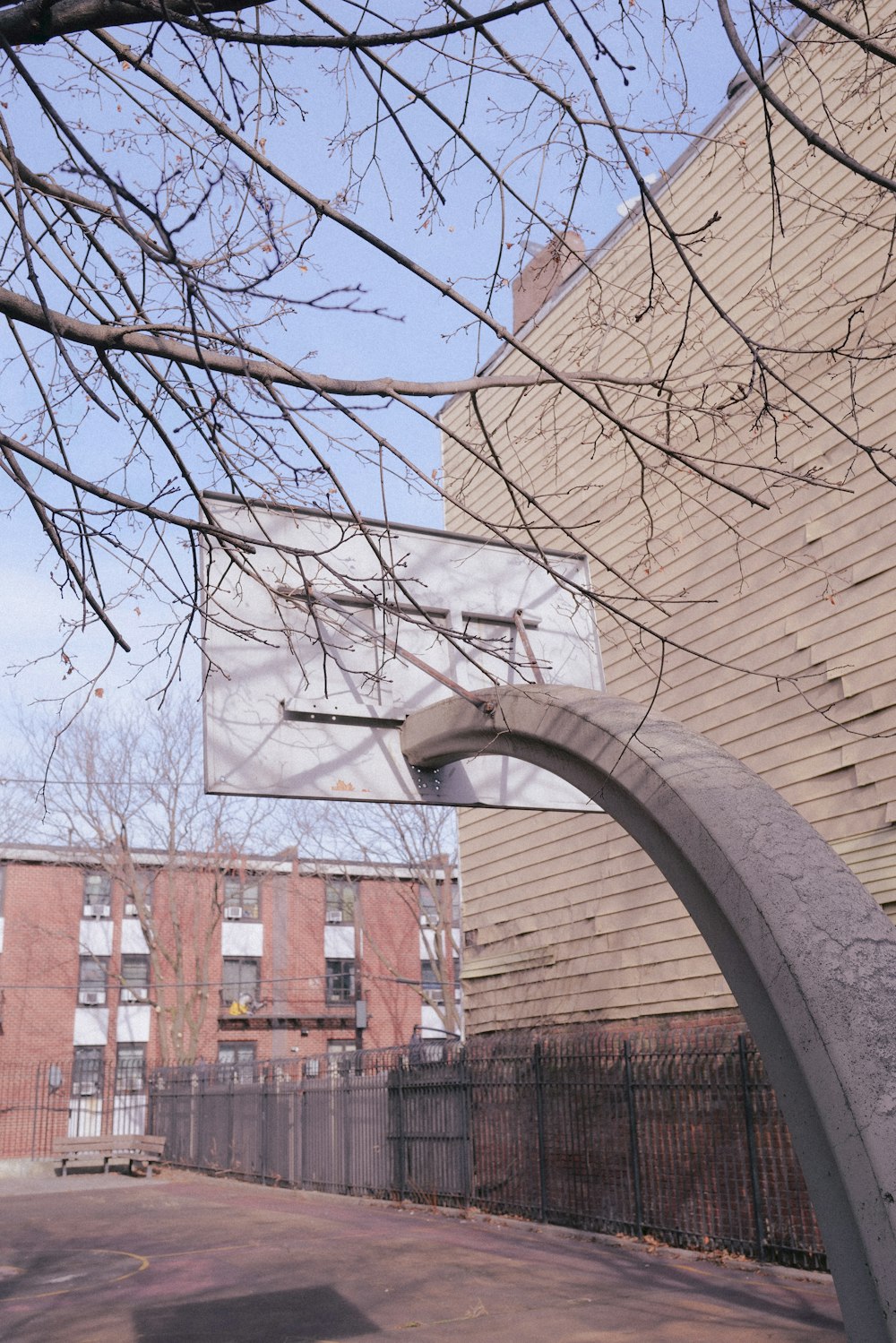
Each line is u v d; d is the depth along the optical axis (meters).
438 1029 39.03
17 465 4.86
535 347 14.02
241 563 5.28
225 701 7.97
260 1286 9.88
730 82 11.20
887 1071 3.59
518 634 9.33
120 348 4.59
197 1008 35.62
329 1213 15.34
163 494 5.02
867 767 9.28
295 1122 19.53
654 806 4.84
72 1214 16.77
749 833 4.33
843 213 6.05
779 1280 8.82
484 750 7.10
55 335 4.26
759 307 9.55
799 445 10.26
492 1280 9.55
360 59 4.29
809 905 4.02
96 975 35.06
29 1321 8.80
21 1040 33.69
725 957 4.37
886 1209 3.39
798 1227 9.21
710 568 11.12
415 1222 13.70
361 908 39.06
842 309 9.80
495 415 14.70
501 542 9.55
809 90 10.25
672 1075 10.84
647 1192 11.03
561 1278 9.49
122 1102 34.19
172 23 3.97
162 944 35.31
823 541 9.95
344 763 8.25
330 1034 37.53
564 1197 12.24
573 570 9.89
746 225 10.98
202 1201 18.19
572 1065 12.32
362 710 8.34
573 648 9.55
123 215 3.91
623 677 12.07
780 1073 4.02
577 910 12.90
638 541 12.03
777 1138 9.54
